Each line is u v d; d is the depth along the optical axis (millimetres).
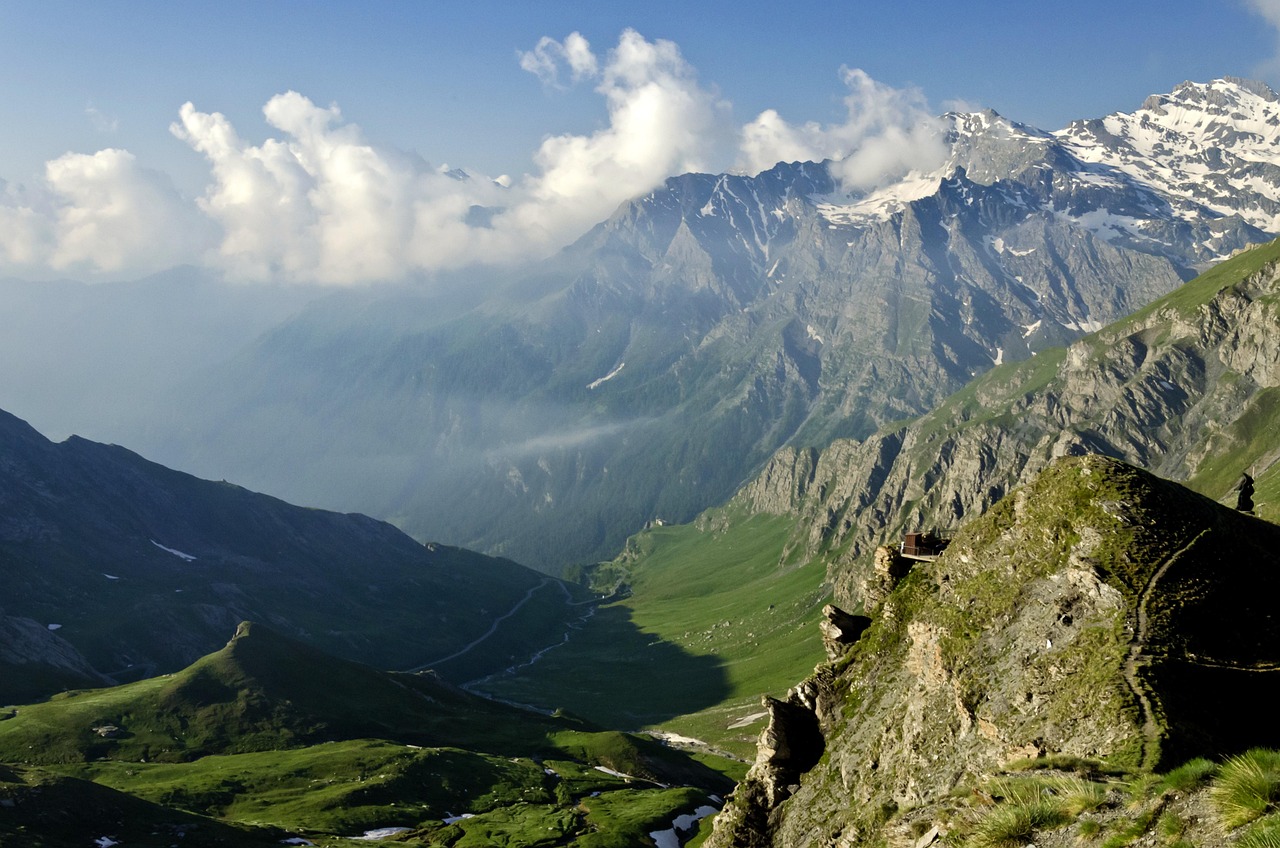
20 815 159375
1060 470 74312
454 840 191250
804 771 84250
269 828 185375
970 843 44562
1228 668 53188
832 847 69688
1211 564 61094
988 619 69312
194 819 180625
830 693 86438
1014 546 72812
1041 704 57250
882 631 85938
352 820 197875
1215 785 36844
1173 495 67750
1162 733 47906
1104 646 56969
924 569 85750
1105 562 63375
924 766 64438
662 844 188375
